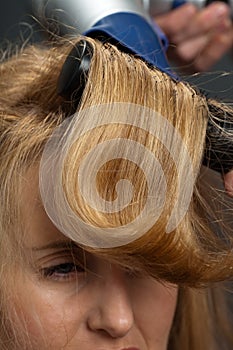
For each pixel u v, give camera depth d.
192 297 1.01
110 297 0.73
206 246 0.72
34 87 0.78
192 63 1.11
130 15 0.81
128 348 0.75
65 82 0.70
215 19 1.14
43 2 0.86
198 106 0.71
